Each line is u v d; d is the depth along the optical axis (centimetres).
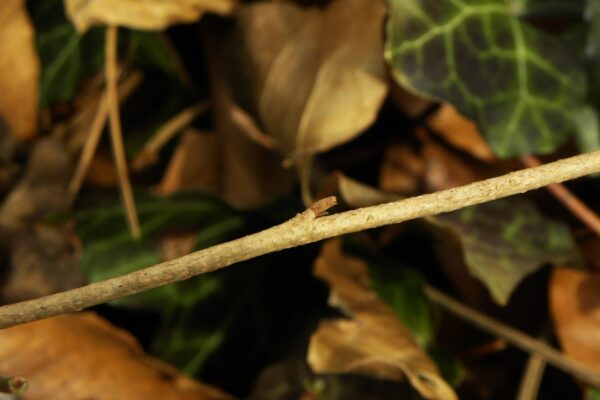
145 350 38
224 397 36
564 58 37
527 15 37
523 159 37
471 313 37
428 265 38
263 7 37
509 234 36
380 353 34
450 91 36
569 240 36
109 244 38
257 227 38
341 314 36
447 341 38
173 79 40
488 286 35
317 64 36
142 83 41
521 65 37
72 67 39
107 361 36
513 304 37
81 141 40
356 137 38
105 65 39
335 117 36
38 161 39
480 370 38
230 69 37
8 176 39
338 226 28
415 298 37
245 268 38
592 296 36
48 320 36
